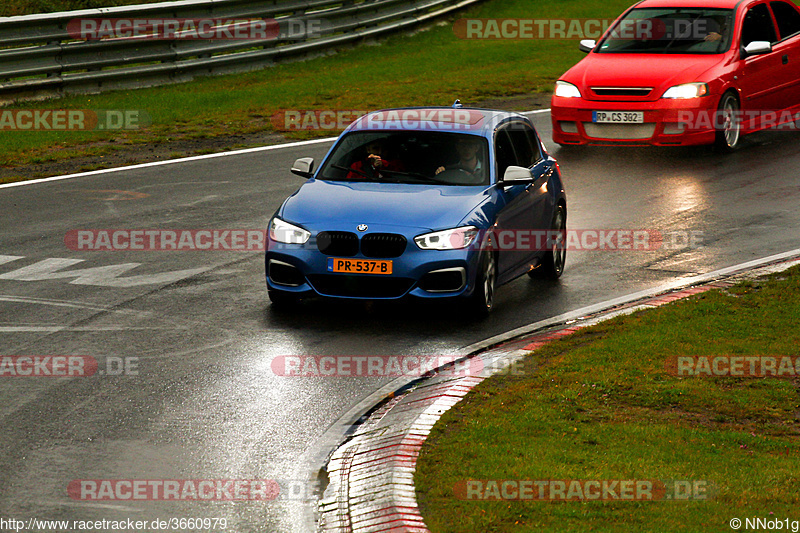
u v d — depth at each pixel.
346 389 25.52
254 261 37.91
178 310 32.06
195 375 26.41
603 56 57.12
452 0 99.88
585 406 23.36
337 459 21.41
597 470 19.56
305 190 33.50
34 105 65.62
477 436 21.50
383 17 90.19
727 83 54.69
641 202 46.44
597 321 30.25
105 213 44.66
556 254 36.50
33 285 34.56
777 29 59.53
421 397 24.39
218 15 75.69
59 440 22.33
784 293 31.67
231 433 22.83
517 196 34.12
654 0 60.69
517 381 25.25
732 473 19.45
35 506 19.28
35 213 44.62
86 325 30.42
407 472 19.80
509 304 33.28
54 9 88.56
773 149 57.03
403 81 75.56
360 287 31.05
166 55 72.88
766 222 42.41
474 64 82.69
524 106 68.38
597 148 58.72
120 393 25.09
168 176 51.78
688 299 31.59
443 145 34.62
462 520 17.56
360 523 18.27
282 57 81.00
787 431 21.92
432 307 32.91
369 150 34.84
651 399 23.70
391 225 30.94
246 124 63.47
